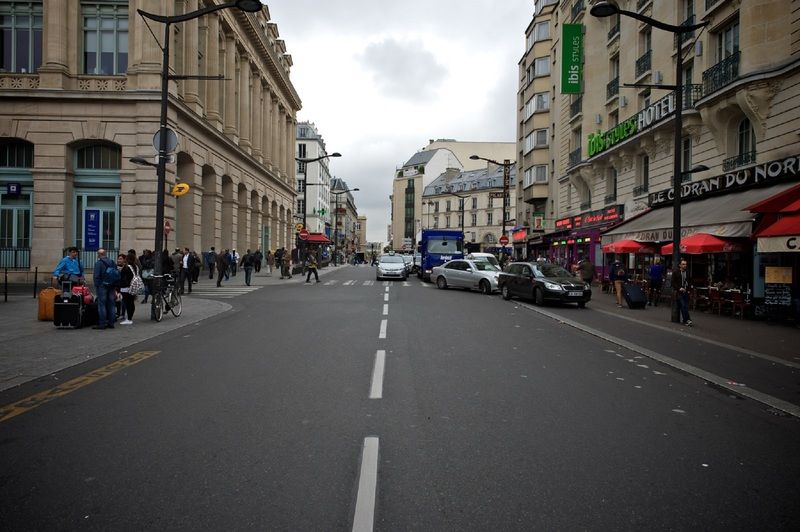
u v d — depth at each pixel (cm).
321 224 9038
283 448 429
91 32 2448
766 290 1391
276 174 5044
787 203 1242
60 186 2338
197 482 363
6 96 2292
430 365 762
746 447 445
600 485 364
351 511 322
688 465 402
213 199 3127
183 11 2683
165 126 1312
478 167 10494
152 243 2325
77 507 327
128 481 364
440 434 466
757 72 1517
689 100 1894
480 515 319
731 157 1758
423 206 9962
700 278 1823
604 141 2661
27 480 367
